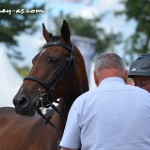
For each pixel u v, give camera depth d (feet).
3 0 151.23
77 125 15.62
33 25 161.58
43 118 21.43
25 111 19.48
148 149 15.30
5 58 49.24
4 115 25.86
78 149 16.14
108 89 15.80
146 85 19.07
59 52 20.39
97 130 15.33
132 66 19.40
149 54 19.35
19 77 49.32
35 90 19.72
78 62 21.24
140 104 15.60
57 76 20.16
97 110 15.48
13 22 157.28
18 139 23.00
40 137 21.75
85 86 21.71
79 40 68.59
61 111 21.17
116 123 15.30
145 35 140.67
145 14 137.80
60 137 20.74
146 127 15.39
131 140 15.20
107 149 15.15
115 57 16.26
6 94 44.45
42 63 20.16
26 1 155.12
